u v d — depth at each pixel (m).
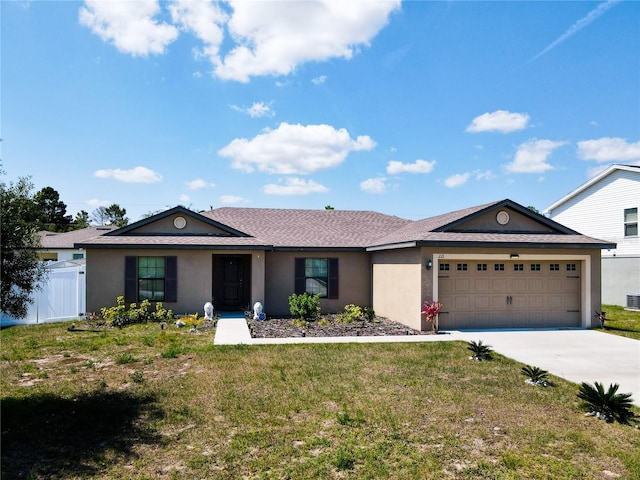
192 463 4.62
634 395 7.18
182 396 6.80
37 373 8.20
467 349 10.39
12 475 4.37
